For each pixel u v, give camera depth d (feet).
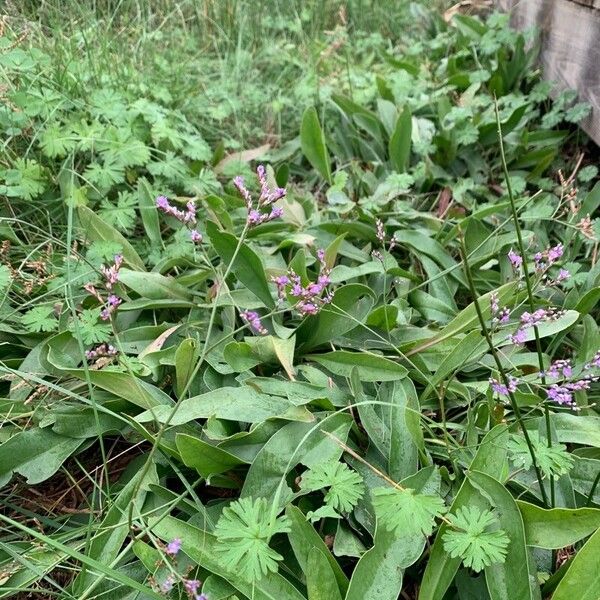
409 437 1.52
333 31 3.72
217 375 1.70
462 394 1.69
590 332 1.81
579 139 2.85
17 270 1.79
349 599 1.20
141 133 2.42
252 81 3.26
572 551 1.39
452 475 1.46
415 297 2.02
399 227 2.36
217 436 1.46
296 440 1.47
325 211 2.43
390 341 1.82
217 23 3.48
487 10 3.90
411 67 3.31
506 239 2.15
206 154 2.45
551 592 1.30
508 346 1.84
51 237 1.98
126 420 1.47
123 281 1.86
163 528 1.33
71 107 2.35
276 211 1.52
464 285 2.13
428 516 1.18
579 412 1.71
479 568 1.16
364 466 1.49
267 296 1.77
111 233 2.02
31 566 1.25
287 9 3.78
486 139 2.79
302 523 1.29
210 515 1.43
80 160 2.30
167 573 1.30
